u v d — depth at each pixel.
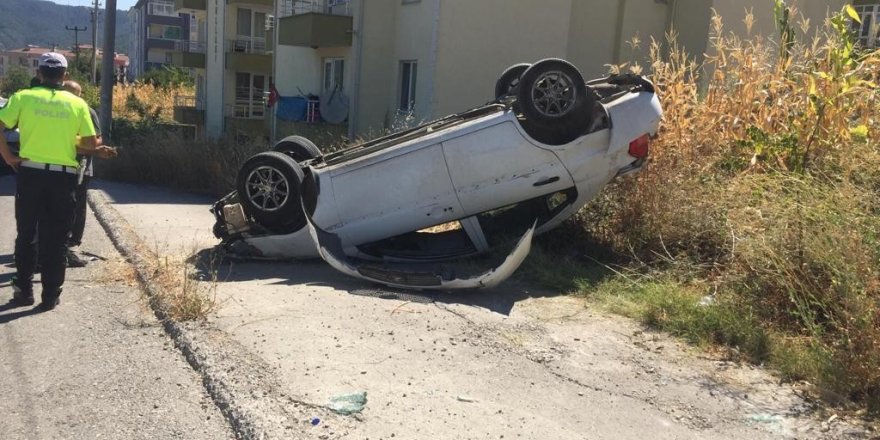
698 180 7.02
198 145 14.74
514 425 3.68
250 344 4.65
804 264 5.02
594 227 7.24
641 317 5.28
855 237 4.73
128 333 5.07
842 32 7.51
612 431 3.65
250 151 13.50
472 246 6.93
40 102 5.34
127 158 15.12
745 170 7.15
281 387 4.03
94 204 10.69
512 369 4.37
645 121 6.38
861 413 3.84
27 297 5.60
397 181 6.54
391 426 3.62
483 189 6.41
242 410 3.76
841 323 4.56
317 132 17.42
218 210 7.16
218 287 6.03
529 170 6.31
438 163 6.45
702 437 3.60
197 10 32.62
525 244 5.73
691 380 4.26
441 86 15.53
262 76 29.55
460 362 4.45
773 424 3.74
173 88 47.16
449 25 15.37
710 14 16.44
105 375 4.35
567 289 6.12
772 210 5.69
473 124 6.41
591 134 6.23
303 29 18.22
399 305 5.59
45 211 5.48
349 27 17.84
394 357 4.49
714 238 6.32
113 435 3.64
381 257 6.94
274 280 6.40
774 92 7.75
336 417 3.70
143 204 11.26
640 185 6.99
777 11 8.70
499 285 6.25
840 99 7.20
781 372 4.34
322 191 6.68
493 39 15.56
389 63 17.73
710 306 5.12
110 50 16.22
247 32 29.30
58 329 5.12
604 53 16.52
